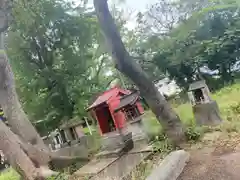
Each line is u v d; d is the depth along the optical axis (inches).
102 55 685.9
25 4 461.7
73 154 400.8
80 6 593.0
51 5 547.8
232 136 210.7
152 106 238.2
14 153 267.7
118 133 360.8
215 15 655.8
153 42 729.0
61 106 546.3
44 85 555.2
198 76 697.6
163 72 726.5
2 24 342.0
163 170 177.5
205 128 245.8
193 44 674.8
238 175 143.7
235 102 304.7
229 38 631.8
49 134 490.0
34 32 550.9
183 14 724.7
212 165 168.6
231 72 706.2
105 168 302.5
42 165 297.4
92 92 603.8
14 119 341.1
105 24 228.4
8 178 453.7
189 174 168.1
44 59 581.9
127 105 354.6
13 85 360.2
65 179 308.0
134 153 301.1
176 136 234.1
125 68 231.8
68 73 579.2
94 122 520.7
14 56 549.3
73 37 588.7
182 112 333.1
